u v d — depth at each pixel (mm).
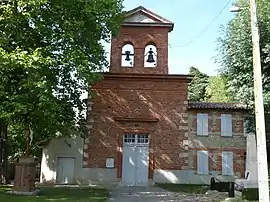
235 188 20156
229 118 30000
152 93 28188
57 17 19828
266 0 19297
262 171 11055
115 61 28203
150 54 28422
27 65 16984
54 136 25000
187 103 28203
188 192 21578
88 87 23812
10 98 17953
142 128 27781
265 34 19188
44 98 17766
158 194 20359
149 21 28578
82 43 20828
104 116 27906
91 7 20047
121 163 27406
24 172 19281
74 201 16594
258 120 11461
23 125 21938
